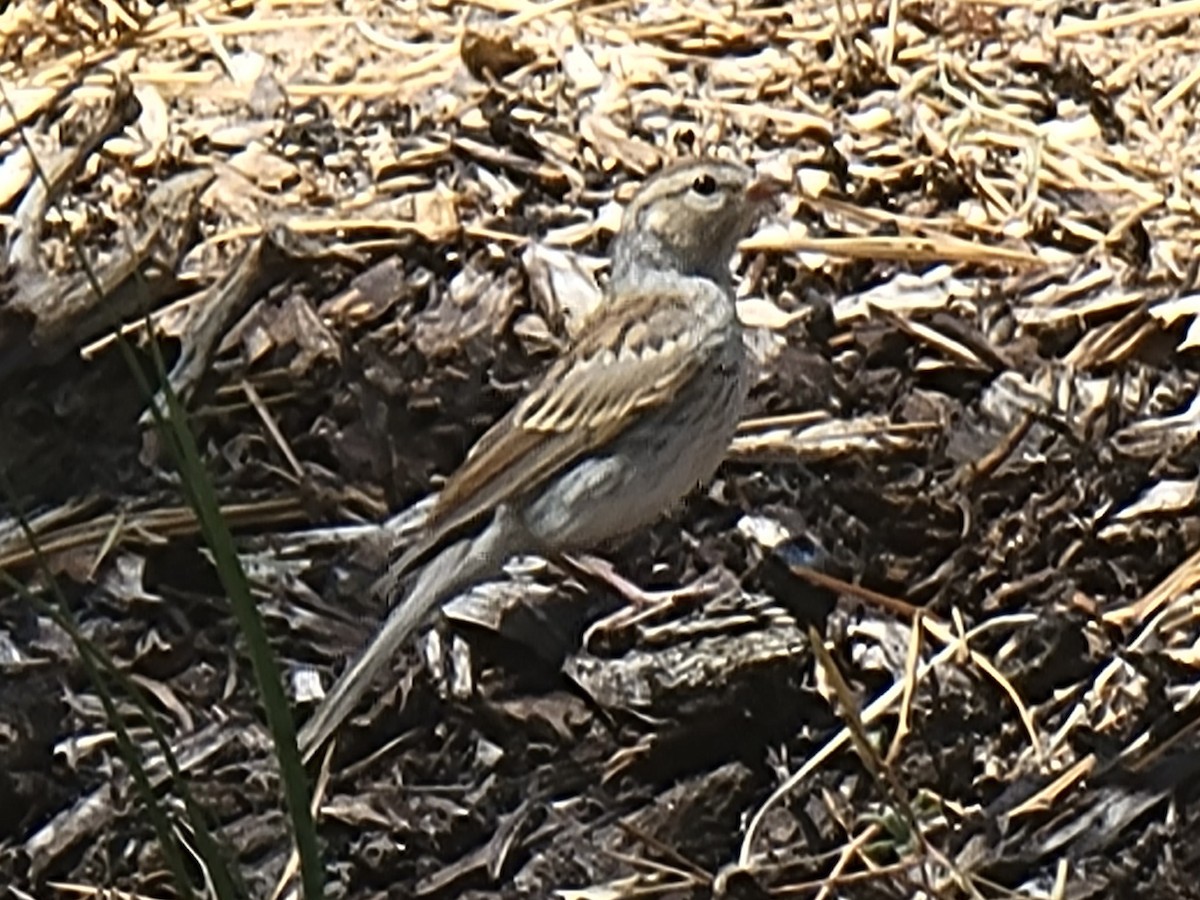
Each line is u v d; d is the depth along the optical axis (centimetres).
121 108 634
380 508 581
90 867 536
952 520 575
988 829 543
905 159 643
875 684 559
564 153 634
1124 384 595
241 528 576
